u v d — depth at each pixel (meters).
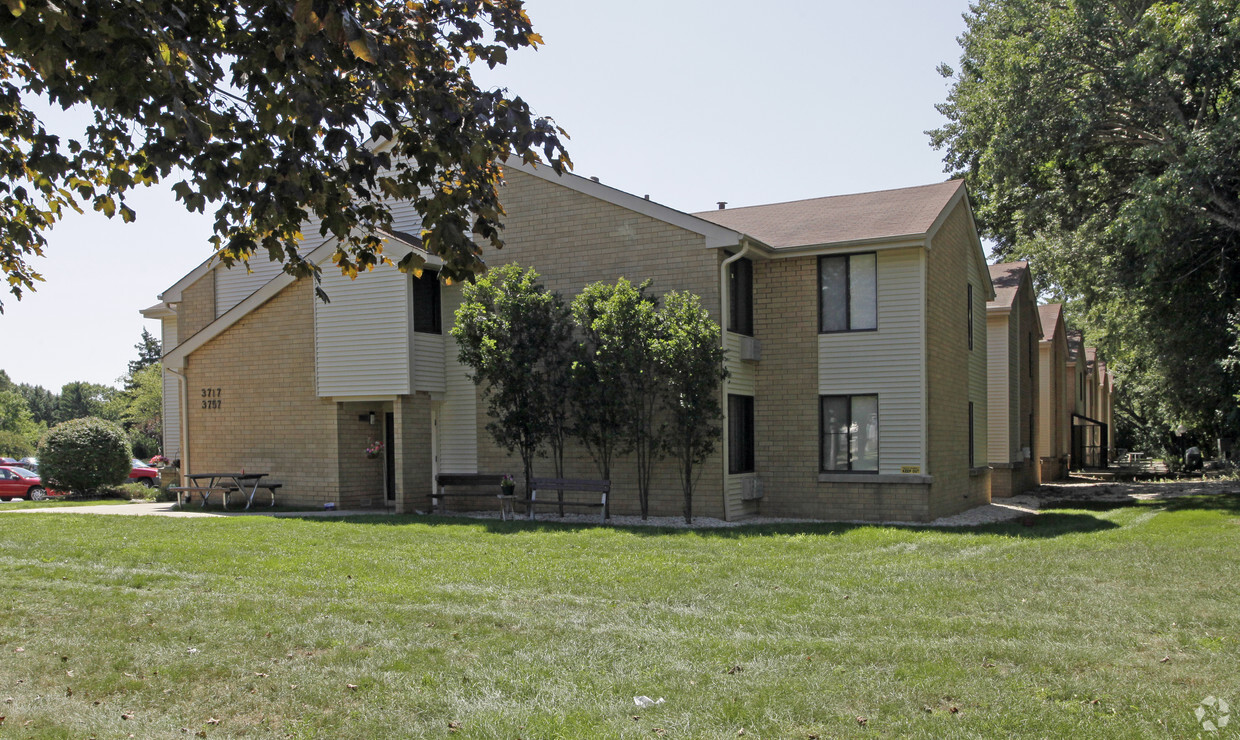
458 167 8.21
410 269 7.37
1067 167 28.50
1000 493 26.50
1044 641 7.66
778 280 19.53
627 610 9.05
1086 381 47.25
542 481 18.28
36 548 13.35
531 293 18.36
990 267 31.20
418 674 6.95
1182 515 17.61
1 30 5.62
